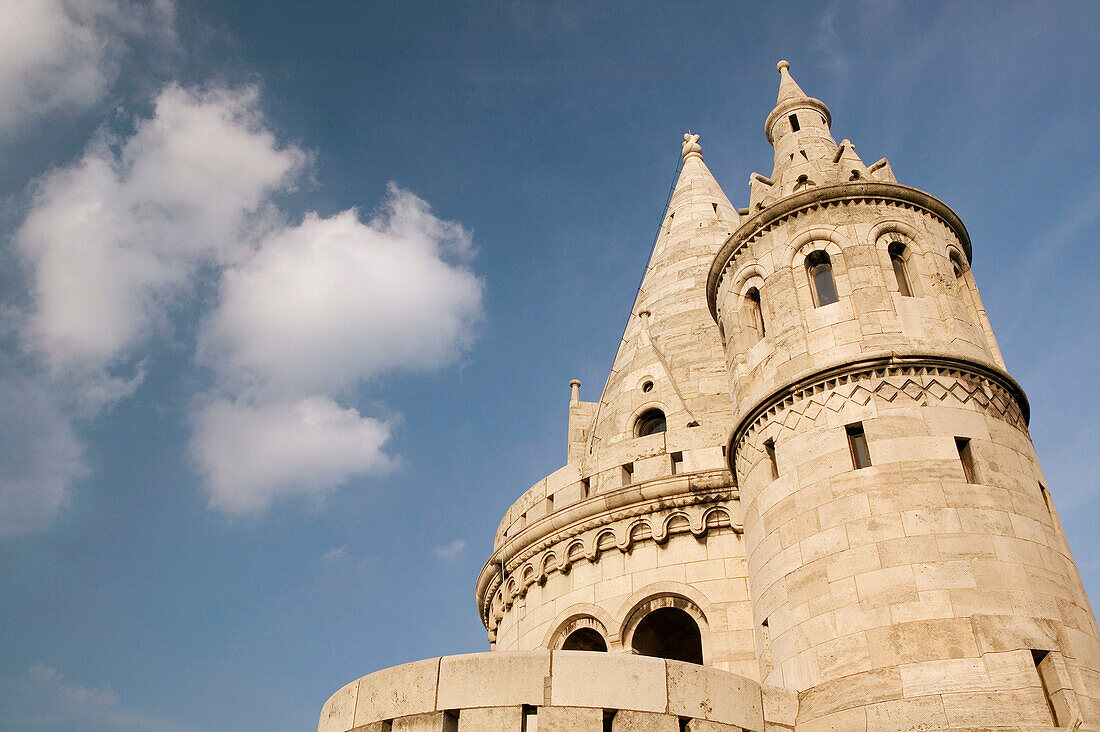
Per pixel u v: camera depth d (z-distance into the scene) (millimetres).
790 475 19812
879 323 20594
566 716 15016
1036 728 15227
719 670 16516
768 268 22922
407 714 15414
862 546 17922
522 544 29094
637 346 32562
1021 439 20078
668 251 37469
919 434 18953
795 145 26703
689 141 44062
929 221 22875
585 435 33562
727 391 30562
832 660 17141
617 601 25750
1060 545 18781
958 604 16734
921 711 15727
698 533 25531
